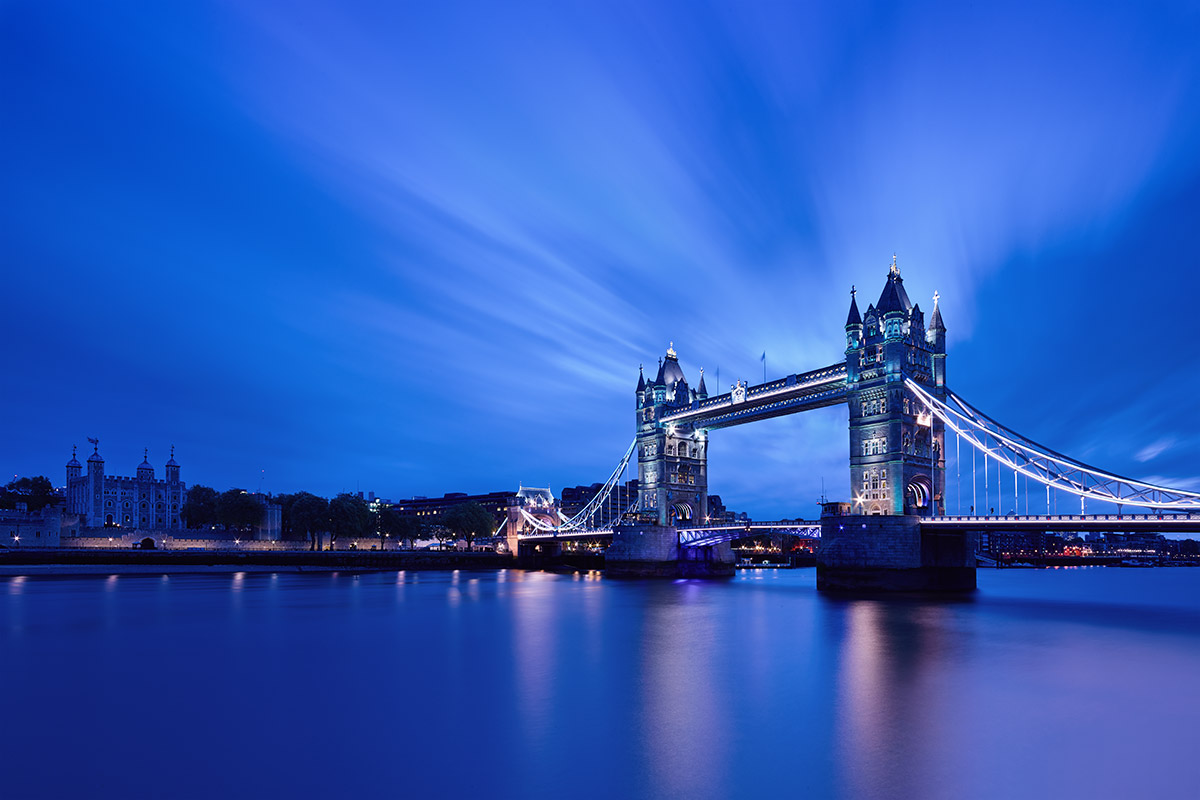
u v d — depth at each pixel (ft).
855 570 293.43
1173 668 133.49
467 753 85.51
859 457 315.17
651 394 474.90
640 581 404.98
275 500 648.79
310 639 168.35
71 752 85.97
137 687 118.01
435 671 130.93
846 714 101.35
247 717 100.27
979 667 134.41
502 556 607.37
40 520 493.36
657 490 456.04
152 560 452.35
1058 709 104.06
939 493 311.06
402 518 642.63
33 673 129.29
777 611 231.30
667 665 136.87
